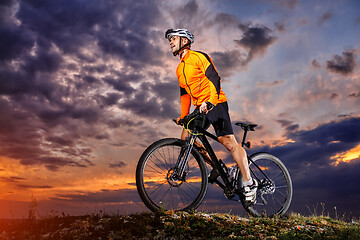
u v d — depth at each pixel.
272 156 4.89
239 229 3.96
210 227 3.83
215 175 4.20
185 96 4.27
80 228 3.75
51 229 3.94
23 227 4.16
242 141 4.45
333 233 4.14
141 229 3.58
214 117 4.04
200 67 3.89
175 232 3.56
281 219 4.71
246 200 4.23
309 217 5.09
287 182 4.94
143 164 3.81
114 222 3.79
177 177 3.89
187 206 4.11
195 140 4.17
